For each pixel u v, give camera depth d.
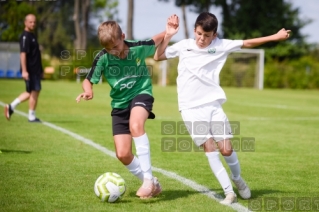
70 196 8.66
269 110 28.59
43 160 11.90
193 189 9.43
